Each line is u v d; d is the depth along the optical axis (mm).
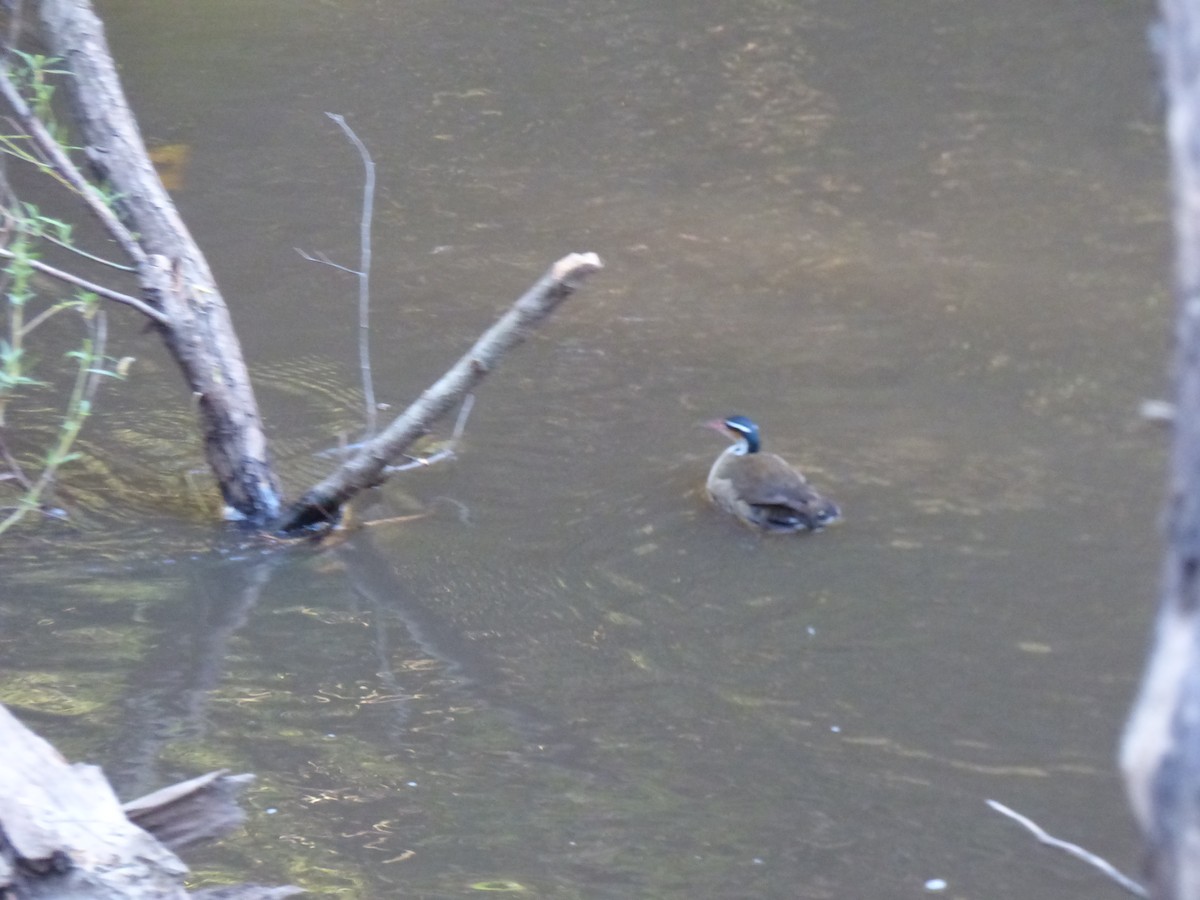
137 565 11812
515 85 24297
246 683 10406
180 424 14125
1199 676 2537
